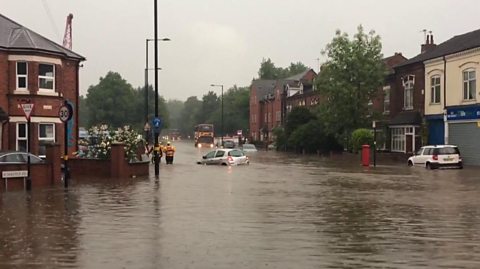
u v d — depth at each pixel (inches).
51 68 1244.5
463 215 549.0
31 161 848.9
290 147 2810.0
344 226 481.7
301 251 378.9
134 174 1061.8
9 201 650.2
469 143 1510.8
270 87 4557.1
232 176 1093.8
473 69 1489.9
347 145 2069.4
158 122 1105.4
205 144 3772.1
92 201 651.5
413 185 893.8
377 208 601.6
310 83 3380.9
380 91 2073.1
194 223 494.9
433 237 431.2
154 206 608.7
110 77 4237.2
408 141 1817.2
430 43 2003.0
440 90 1649.9
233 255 366.9
